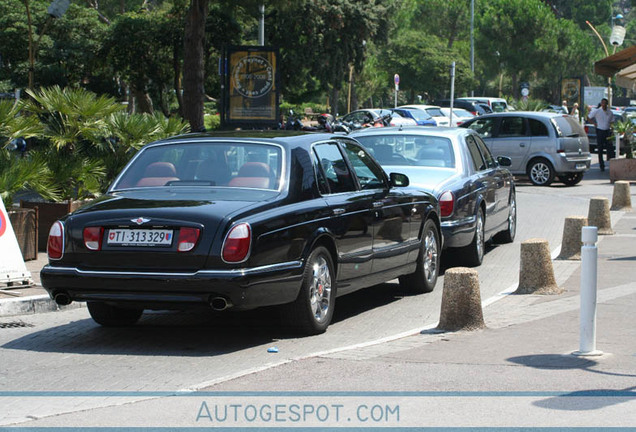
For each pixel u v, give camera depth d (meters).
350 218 15.81
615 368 12.13
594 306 12.80
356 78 115.56
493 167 25.95
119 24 70.62
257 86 54.31
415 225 18.62
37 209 23.31
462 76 134.50
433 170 22.50
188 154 15.66
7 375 12.60
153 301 13.61
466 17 153.75
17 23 71.81
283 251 13.99
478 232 22.95
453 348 13.59
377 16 82.94
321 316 15.14
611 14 192.38
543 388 11.23
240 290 13.30
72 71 75.19
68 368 13.00
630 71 44.22
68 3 36.94
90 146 28.06
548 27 134.88
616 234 28.36
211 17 70.56
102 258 13.83
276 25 79.31
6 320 16.78
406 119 79.38
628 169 47.06
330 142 16.53
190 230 13.46
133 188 15.36
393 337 14.56
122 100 84.25
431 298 19.00
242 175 14.95
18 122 25.41
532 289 18.75
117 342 14.85
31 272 21.28
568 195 41.47
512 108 94.94
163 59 72.69
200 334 15.39
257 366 12.91
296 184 14.88
